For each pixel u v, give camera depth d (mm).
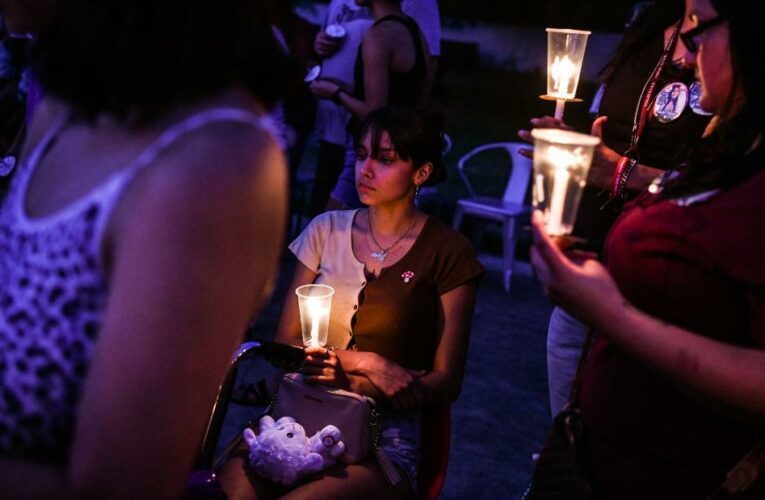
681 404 1342
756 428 1295
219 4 835
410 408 2270
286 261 5938
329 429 2102
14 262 820
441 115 2443
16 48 2719
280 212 828
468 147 11273
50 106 1017
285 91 907
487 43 18156
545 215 1245
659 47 2340
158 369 735
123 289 743
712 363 1202
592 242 2500
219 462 2207
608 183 2291
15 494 767
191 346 746
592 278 1221
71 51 831
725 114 1301
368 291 2395
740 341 1288
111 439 735
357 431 2131
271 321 4746
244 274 779
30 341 793
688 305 1300
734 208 1245
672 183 1342
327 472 2104
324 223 2525
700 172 1290
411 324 2375
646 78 2355
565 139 1182
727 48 1268
